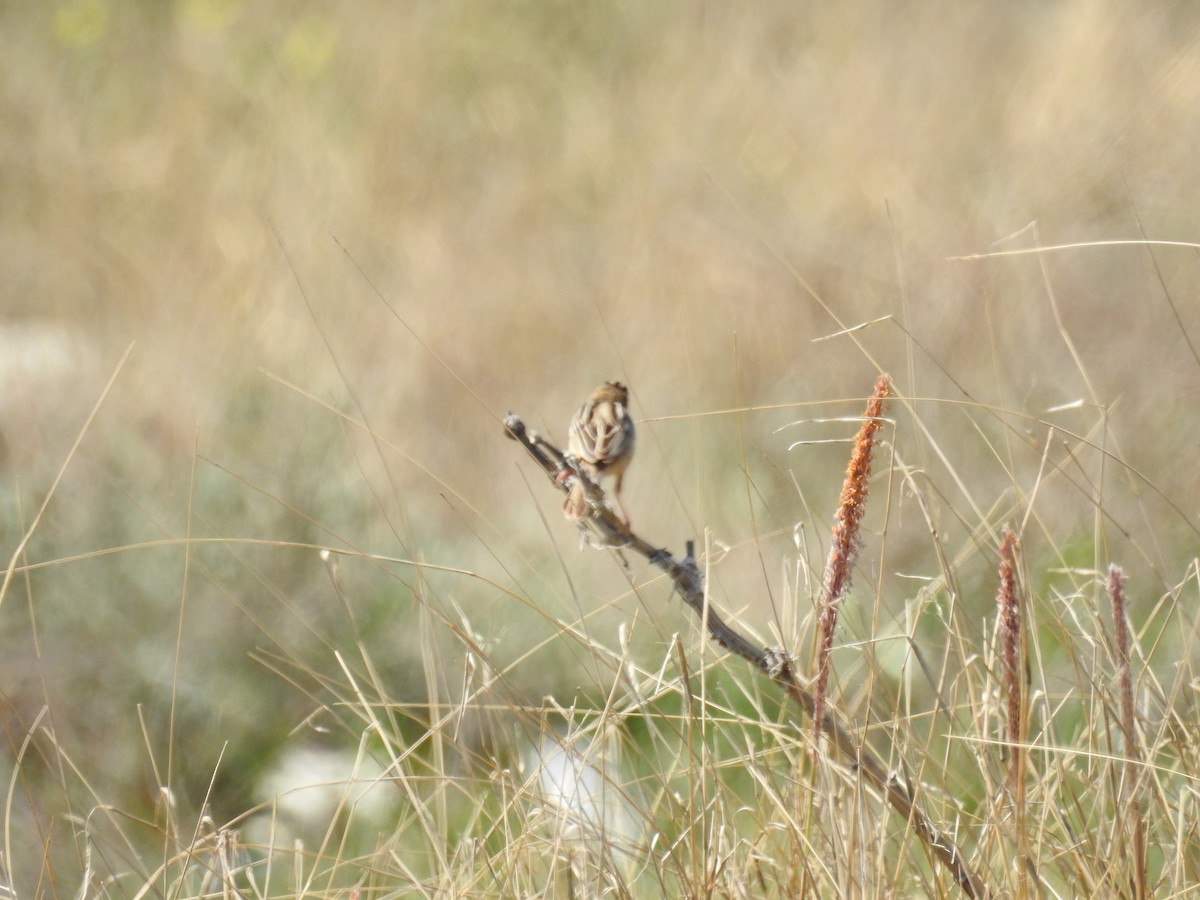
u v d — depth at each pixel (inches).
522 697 323.0
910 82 700.0
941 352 514.6
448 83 809.5
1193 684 251.4
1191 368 470.0
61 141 784.3
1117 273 523.8
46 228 703.7
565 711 271.3
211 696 384.8
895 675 349.7
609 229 647.8
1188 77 613.3
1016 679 222.5
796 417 509.7
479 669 302.0
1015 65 703.1
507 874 246.4
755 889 248.4
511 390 567.5
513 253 644.1
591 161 710.5
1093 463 434.3
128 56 872.9
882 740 290.0
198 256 662.5
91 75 855.7
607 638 402.6
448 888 247.1
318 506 438.3
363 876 264.7
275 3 868.0
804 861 223.0
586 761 255.8
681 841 245.4
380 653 397.7
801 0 834.8
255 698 386.6
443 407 557.0
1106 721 227.5
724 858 231.1
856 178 617.6
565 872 250.5
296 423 486.9
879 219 585.9
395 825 347.3
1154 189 559.2
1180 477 426.6
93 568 406.0
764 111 707.4
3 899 267.4
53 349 605.6
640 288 592.1
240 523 424.8
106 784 360.2
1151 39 669.9
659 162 689.6
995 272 532.4
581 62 836.0
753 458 490.6
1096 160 579.5
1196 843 237.8
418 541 451.2
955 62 717.3
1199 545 391.5
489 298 606.5
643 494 489.7
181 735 377.4
